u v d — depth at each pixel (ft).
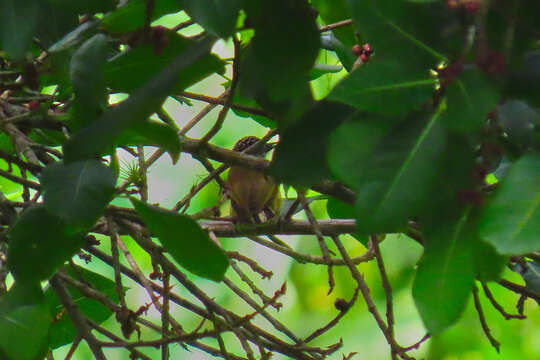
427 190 12.91
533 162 12.76
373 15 13.05
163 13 16.71
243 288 45.93
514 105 14.48
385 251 50.83
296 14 14.20
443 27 12.98
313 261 26.32
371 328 50.75
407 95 12.87
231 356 22.47
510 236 12.14
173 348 45.06
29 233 17.44
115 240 21.77
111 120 13.19
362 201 12.87
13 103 22.65
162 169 41.78
